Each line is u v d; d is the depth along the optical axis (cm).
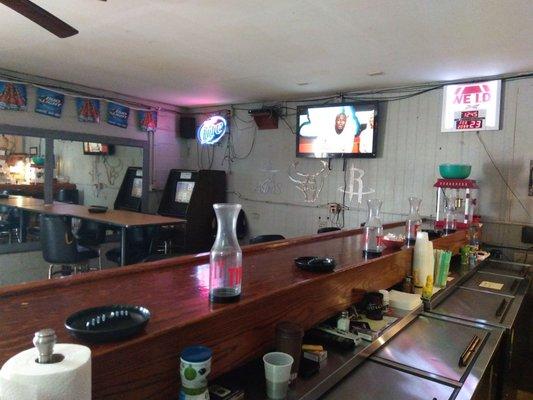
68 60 403
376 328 179
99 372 85
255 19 281
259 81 462
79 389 67
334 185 521
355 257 203
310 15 271
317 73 420
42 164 555
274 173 578
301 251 215
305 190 548
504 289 284
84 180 678
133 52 367
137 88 528
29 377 62
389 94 475
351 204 507
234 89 509
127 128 592
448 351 174
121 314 100
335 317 176
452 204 378
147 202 629
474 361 166
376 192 487
